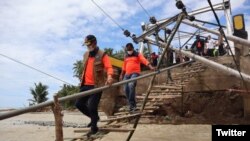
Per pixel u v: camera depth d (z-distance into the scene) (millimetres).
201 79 13555
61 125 4207
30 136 12523
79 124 17953
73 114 29859
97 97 6098
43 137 12250
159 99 9828
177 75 14234
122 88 14531
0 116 3209
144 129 12250
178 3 8320
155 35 10367
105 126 7277
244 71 12156
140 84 14797
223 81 13117
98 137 6191
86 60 6309
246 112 12219
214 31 10531
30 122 20547
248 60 12125
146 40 11117
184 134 10992
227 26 15578
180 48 10125
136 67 9070
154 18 10008
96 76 6141
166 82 14070
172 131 11688
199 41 17797
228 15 15961
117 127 7430
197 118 13445
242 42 7707
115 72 14680
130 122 8773
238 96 12836
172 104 13750
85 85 6176
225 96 13133
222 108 13164
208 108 13414
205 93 13570
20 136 12594
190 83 13719
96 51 6246
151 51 18453
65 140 6332
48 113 32531
